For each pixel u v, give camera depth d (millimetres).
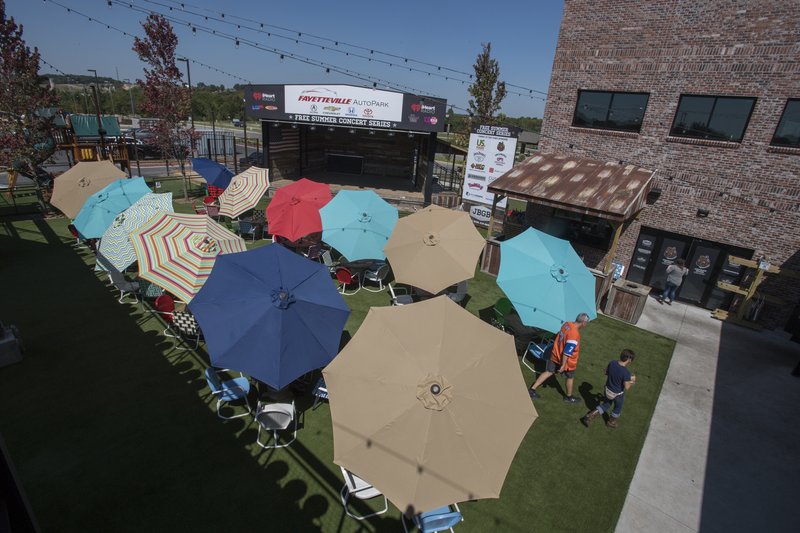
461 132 30094
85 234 11477
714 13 12039
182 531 5344
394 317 5762
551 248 9305
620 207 11734
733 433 8125
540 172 14172
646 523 6129
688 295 13914
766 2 11320
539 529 5875
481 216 20422
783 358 10922
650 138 13664
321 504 5902
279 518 5637
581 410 8383
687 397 9109
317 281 7480
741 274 12867
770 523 6305
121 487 5863
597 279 12523
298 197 13938
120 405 7383
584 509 6254
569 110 14953
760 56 11625
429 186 22156
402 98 20734
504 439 4547
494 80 27281
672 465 7242
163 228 8977
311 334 6535
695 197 13195
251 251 7684
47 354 8602
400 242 10227
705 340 11625
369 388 4777
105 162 15258
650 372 9914
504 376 5164
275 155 24750
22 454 6258
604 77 14102
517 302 8539
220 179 18547
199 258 8539
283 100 22000
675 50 12766
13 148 16766
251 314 6438
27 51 16594
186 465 6301
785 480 7121
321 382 7461
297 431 7164
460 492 4039
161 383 8016
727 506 6531
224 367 5996
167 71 20344
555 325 8258
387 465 4133
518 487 6539
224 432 6984
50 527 5246
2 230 15781
